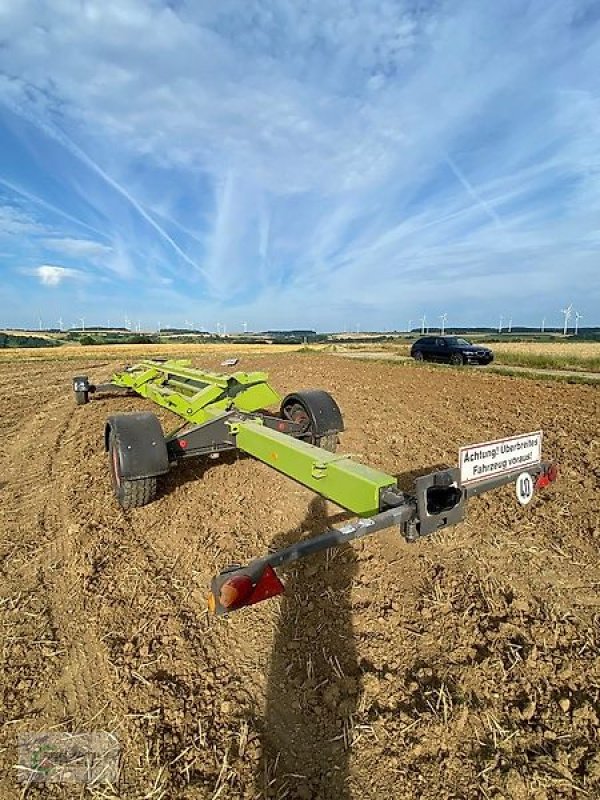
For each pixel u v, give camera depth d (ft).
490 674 9.51
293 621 11.23
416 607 11.62
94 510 17.28
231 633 10.87
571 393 43.01
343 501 10.41
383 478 9.77
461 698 8.99
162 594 12.26
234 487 19.10
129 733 8.41
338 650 10.32
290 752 8.15
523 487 10.11
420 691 9.21
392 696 9.11
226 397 20.48
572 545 14.43
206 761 7.95
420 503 8.52
